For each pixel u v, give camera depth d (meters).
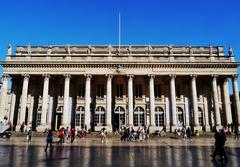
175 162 15.14
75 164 14.27
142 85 56.78
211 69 53.56
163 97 56.06
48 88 54.62
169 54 54.47
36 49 58.03
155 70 53.59
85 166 13.57
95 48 57.91
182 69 53.66
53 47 57.94
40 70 53.41
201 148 25.11
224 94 54.47
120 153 20.25
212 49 58.19
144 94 56.12
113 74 53.25
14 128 54.38
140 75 53.84
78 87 57.28
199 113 55.72
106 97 53.97
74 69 53.56
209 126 53.06
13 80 56.75
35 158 16.91
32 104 55.81
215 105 51.97
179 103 55.78
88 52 54.88
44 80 53.22
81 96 56.75
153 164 14.32
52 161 15.49
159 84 57.31
